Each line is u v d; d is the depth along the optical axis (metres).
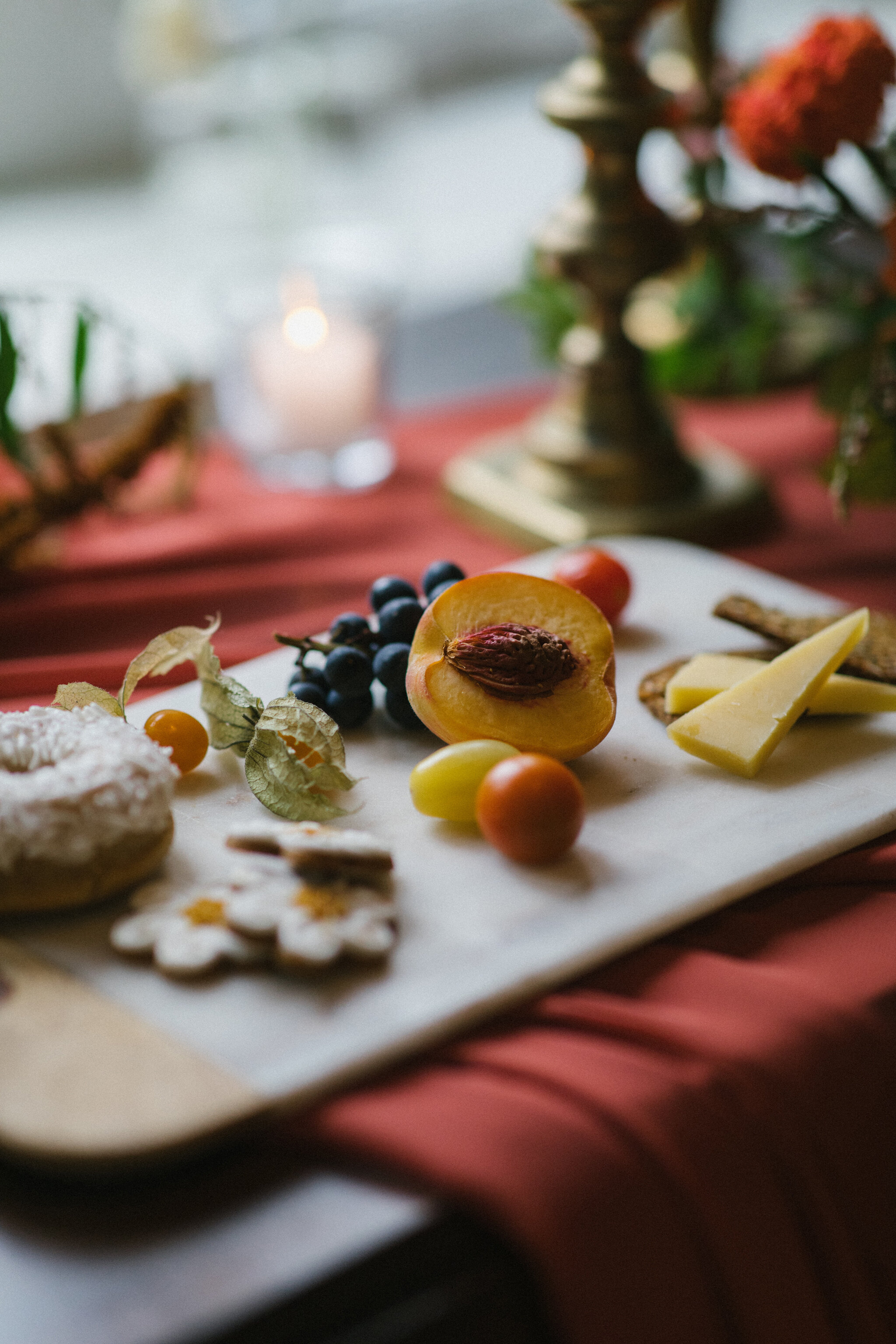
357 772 0.68
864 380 0.84
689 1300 0.55
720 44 0.89
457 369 1.21
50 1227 0.53
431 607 0.68
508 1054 0.57
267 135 1.11
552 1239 0.53
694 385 0.96
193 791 0.67
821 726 0.71
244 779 0.67
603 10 0.80
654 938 0.61
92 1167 0.54
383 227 1.19
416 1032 0.57
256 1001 0.58
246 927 0.59
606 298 0.85
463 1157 0.53
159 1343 0.50
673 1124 0.55
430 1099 0.55
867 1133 0.58
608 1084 0.56
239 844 0.62
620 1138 0.55
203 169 1.12
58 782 0.60
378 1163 0.54
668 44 1.04
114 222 1.32
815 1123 0.57
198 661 0.66
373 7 1.45
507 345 1.23
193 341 1.07
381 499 0.94
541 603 0.68
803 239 0.83
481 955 0.59
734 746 0.67
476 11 1.54
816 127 0.78
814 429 1.00
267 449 0.94
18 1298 0.52
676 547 0.83
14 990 0.58
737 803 0.66
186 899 0.61
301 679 0.70
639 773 0.68
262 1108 0.55
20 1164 0.54
